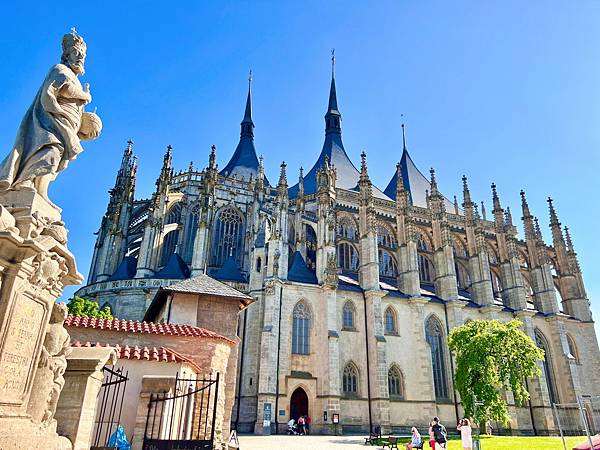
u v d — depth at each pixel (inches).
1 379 311.0
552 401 2930.6
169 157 3029.0
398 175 3284.9
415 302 2760.8
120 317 2459.4
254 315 2423.7
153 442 626.8
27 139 381.7
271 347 2236.7
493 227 3831.2
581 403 894.4
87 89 428.8
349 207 3307.1
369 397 2402.8
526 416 2728.8
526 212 3555.6
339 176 3843.5
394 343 2628.0
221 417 1079.0
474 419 1897.1
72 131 397.7
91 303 1910.7
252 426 2171.5
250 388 2253.9
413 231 2972.4
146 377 710.5
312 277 2637.8
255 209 3019.2
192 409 996.6
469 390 2021.4
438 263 3058.6
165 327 1110.4
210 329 1386.6
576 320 3297.2
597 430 2935.5
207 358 1084.5
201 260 2662.4
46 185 385.7
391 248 3284.9
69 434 425.4
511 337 2078.0
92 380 462.6
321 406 2258.9
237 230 3159.5
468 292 3344.0
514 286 3152.1
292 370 2306.8
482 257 3127.5
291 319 2394.2
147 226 2736.2
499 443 1642.5
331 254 2573.8
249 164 3973.9
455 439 1999.3
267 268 2465.6
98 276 2800.2
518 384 2018.9
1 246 316.8
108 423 717.9
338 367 2300.7
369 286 2657.5
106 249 2859.3
